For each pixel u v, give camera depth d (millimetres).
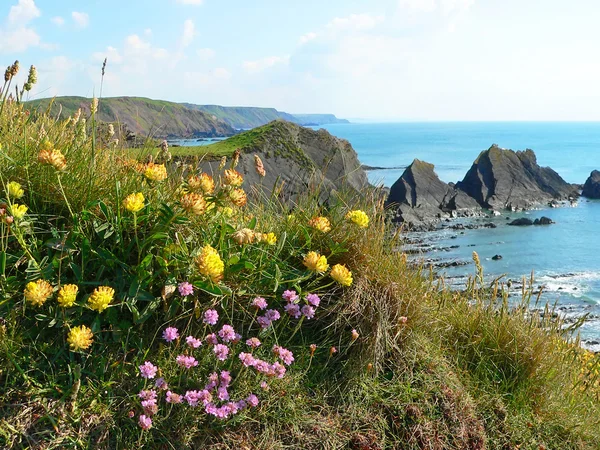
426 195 35375
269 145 16047
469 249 23797
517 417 2873
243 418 2232
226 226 2625
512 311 3549
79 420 2012
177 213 2471
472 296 3727
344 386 2570
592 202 42906
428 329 3082
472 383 2980
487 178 40719
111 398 2104
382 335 2736
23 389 2029
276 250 2811
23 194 2486
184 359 2172
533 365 3180
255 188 3486
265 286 2660
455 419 2619
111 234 2432
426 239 26250
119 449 2004
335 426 2377
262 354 2482
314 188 3396
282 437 2271
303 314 2561
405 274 3088
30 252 2346
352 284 2844
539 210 39281
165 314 2361
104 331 2244
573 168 85938
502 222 32938
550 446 2822
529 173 42469
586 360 3908
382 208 3406
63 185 2521
